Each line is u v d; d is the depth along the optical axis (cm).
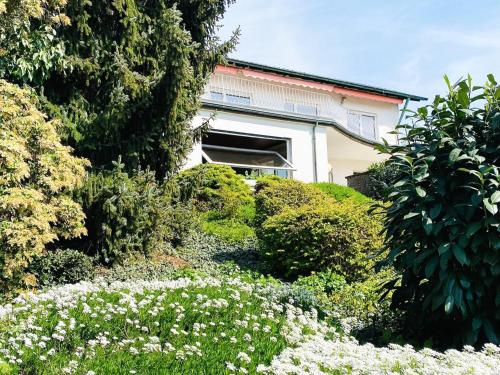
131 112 995
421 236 492
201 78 1148
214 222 1262
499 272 441
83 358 438
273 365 369
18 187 701
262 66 2036
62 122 927
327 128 1905
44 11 885
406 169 515
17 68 864
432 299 471
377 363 360
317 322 582
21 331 488
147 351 448
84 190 865
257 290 681
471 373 330
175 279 816
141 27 1056
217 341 484
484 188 466
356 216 893
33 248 689
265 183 1448
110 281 789
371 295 688
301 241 906
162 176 1106
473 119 515
